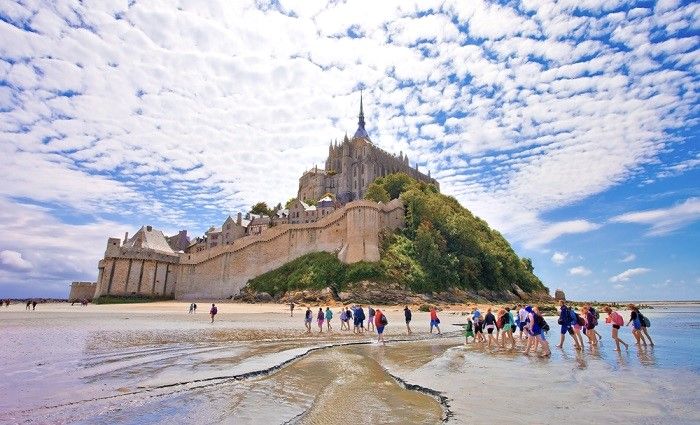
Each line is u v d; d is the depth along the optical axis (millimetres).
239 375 13672
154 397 10867
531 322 19016
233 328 32375
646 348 20531
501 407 9500
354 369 15445
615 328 19641
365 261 76000
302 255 85625
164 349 20078
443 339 26922
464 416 8820
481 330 24766
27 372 14086
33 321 36312
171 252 95562
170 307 67562
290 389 12016
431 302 72188
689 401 9812
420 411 9633
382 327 24844
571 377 13000
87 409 9688
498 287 93500
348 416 9242
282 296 77312
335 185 135750
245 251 89750
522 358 17578
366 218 79812
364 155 133000
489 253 96875
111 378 13195
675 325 43344
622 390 11062
